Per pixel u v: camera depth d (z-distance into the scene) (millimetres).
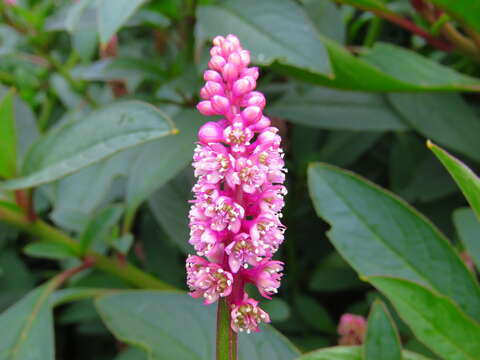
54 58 387
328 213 201
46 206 331
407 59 271
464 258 238
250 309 122
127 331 197
